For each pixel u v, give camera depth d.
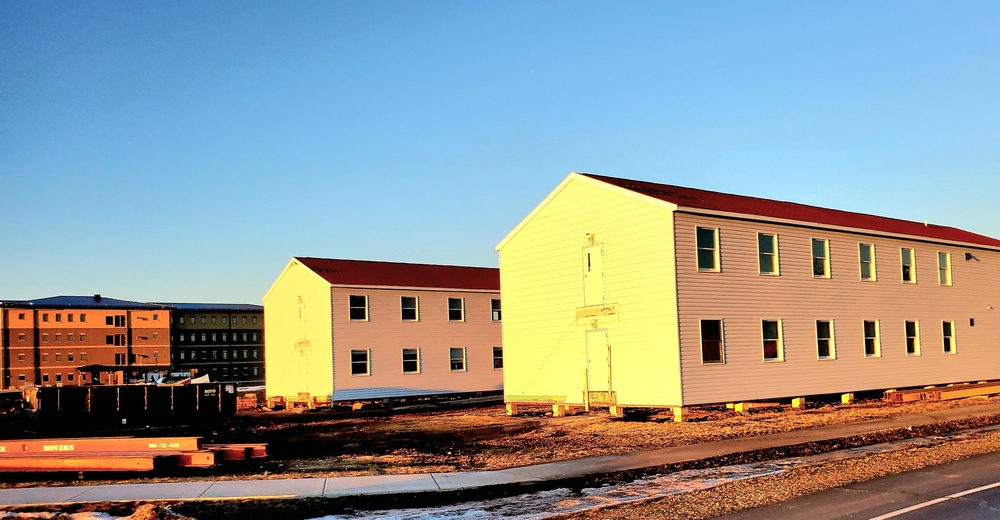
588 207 30.20
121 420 33.59
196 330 95.88
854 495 13.12
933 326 36.41
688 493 14.05
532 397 32.22
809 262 31.22
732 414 27.48
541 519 12.44
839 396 32.38
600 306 29.47
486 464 18.72
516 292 33.25
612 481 15.98
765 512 12.09
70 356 86.44
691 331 26.77
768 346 29.16
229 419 37.56
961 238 40.09
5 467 17.58
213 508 13.72
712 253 28.00
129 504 13.86
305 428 31.78
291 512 13.49
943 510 11.60
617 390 28.59
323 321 43.94
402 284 46.06
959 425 23.95
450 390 47.25
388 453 21.81
